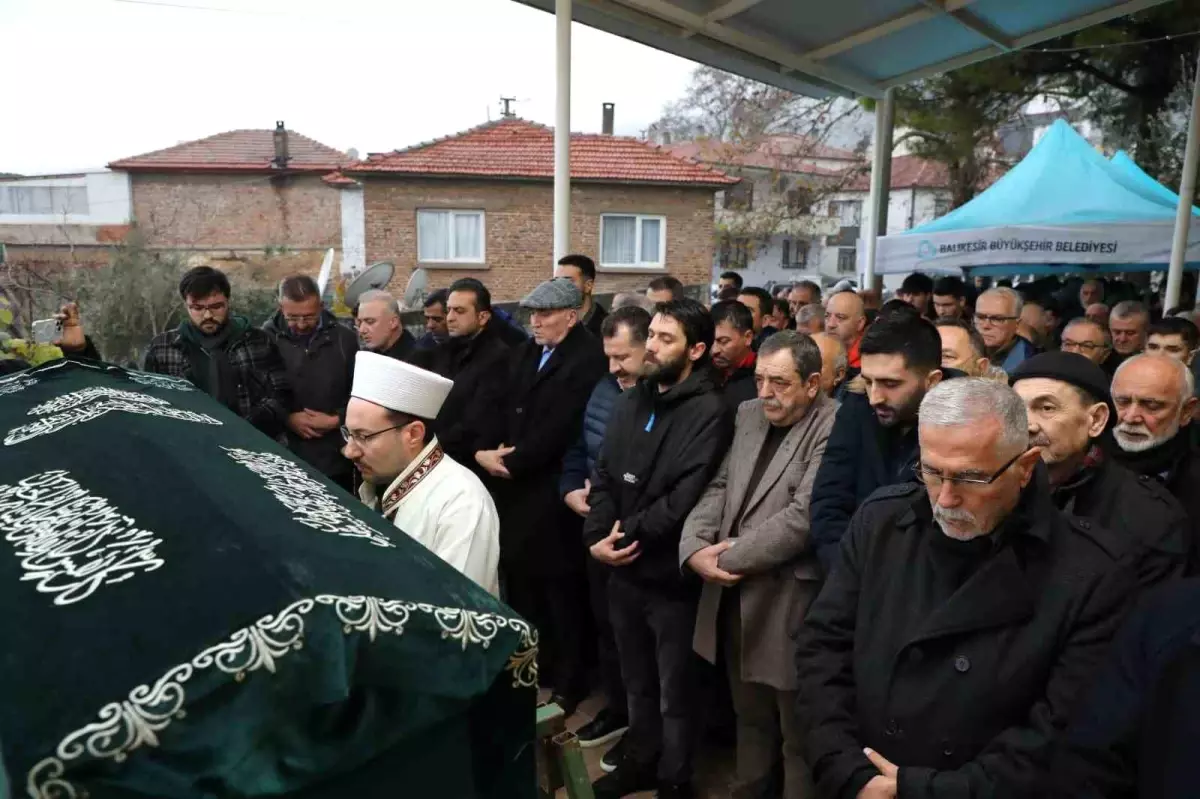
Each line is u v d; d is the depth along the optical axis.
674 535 2.42
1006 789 1.31
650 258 15.27
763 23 5.12
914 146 13.27
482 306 3.34
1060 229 6.57
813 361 2.28
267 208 15.05
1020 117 14.77
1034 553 1.43
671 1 4.68
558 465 3.14
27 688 0.67
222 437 1.39
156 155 15.59
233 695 0.70
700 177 15.23
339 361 3.66
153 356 3.36
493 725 0.96
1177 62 11.36
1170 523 1.77
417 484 1.87
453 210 14.48
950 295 5.11
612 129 19.69
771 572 2.23
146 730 0.65
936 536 1.49
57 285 9.39
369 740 0.81
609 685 2.98
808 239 22.84
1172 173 12.58
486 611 0.90
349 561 0.88
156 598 0.77
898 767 1.43
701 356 2.54
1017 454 1.38
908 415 1.99
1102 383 1.88
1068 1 4.88
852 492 2.10
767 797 2.45
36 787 0.61
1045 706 1.36
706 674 2.85
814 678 1.62
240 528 0.90
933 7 4.86
